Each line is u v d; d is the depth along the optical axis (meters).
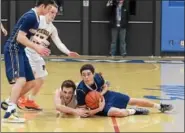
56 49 18.31
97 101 6.75
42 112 7.13
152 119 6.74
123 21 17.62
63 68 13.98
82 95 6.79
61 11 18.16
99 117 6.80
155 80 11.59
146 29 18.44
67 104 6.88
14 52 6.44
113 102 6.91
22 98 7.27
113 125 6.24
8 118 6.34
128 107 7.44
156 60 17.06
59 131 5.81
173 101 8.39
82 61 16.30
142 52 18.50
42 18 6.78
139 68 14.33
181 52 18.45
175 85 10.74
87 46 18.34
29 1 18.27
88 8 18.27
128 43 18.47
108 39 18.42
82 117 6.77
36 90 7.31
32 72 6.72
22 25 6.43
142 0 18.28
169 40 18.41
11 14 18.11
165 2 18.28
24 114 6.96
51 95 8.82
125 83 10.89
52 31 7.00
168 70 13.94
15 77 6.40
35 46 6.32
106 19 18.31
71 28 18.34
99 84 6.83
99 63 15.70
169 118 6.84
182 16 18.30
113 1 17.59
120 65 15.12
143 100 7.14
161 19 18.34
